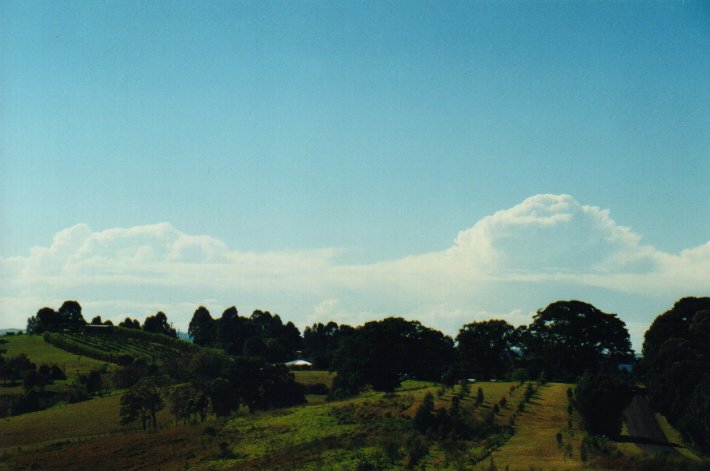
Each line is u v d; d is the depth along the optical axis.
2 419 110.31
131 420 100.19
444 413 69.12
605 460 50.84
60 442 85.38
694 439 64.12
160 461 69.50
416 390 97.88
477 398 78.19
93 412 114.81
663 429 73.38
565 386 93.69
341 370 129.12
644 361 99.00
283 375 121.00
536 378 118.06
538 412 75.38
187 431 83.38
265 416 86.56
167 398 116.44
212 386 111.00
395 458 58.50
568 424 69.12
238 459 65.88
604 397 65.88
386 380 125.56
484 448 58.47
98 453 75.44
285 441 70.56
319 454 62.75
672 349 78.06
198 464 66.06
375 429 70.38
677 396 71.25
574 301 118.00
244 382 115.62
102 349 194.62
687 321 98.31
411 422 71.06
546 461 53.09
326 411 83.44
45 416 111.50
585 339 116.25
